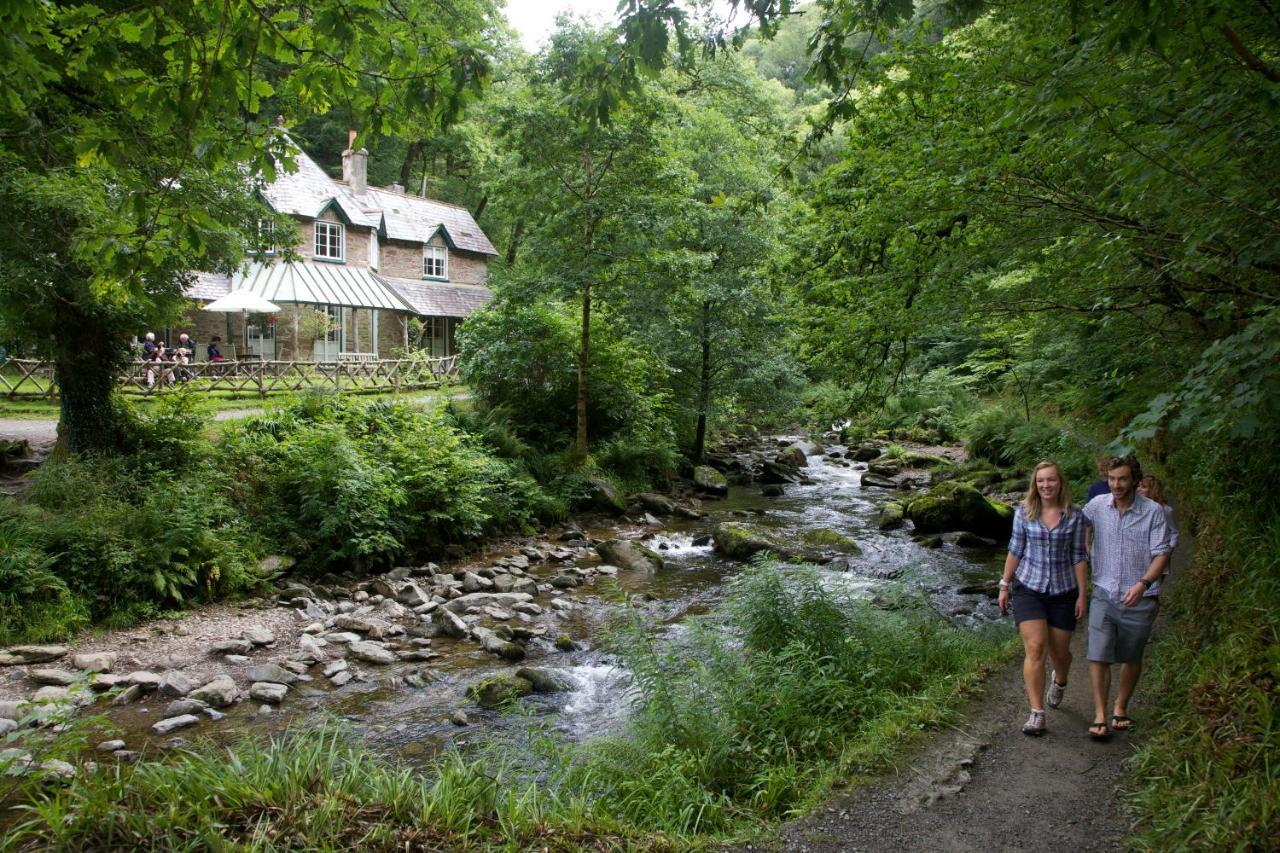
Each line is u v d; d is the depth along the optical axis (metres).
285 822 3.29
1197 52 3.47
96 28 3.35
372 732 6.11
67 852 2.98
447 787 3.77
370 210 31.81
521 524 13.72
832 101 4.93
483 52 3.75
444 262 35.00
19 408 16.33
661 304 15.78
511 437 15.51
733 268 18.81
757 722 5.52
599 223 14.88
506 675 7.25
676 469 18.94
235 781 3.47
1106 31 3.30
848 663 6.31
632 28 3.57
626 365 17.91
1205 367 3.02
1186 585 6.90
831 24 4.17
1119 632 4.80
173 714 6.25
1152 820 3.77
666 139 14.99
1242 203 3.44
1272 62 3.79
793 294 10.01
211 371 20.11
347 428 13.15
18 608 7.66
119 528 8.94
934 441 23.73
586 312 16.02
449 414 15.63
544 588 10.51
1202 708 4.28
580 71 3.87
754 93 21.88
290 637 8.38
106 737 5.77
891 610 8.19
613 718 6.37
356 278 29.81
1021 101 4.23
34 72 3.57
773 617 6.89
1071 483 13.66
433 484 12.11
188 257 9.40
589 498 15.37
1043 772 4.46
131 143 3.74
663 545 13.07
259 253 11.30
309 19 3.54
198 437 11.72
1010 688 5.77
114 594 8.50
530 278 15.23
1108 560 4.83
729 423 25.73
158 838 3.08
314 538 10.81
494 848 3.43
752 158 18.33
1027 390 20.42
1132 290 5.68
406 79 3.69
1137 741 4.76
